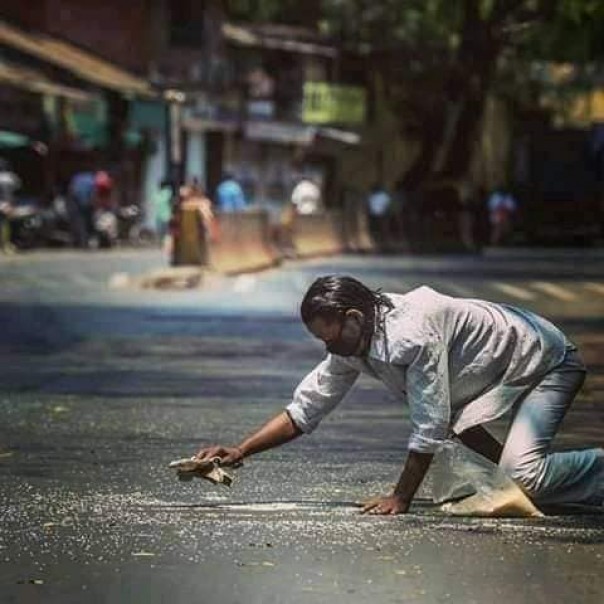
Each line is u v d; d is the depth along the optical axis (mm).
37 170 84812
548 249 102375
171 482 17656
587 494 15492
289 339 35562
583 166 111938
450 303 15078
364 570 13273
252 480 17797
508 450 15391
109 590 12641
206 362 30922
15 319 40281
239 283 55625
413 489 15414
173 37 108062
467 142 93000
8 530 14922
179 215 58562
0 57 81375
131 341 34875
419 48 103312
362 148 124688
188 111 104875
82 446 20484
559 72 119938
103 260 70125
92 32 101375
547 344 15320
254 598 12391
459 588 12719
